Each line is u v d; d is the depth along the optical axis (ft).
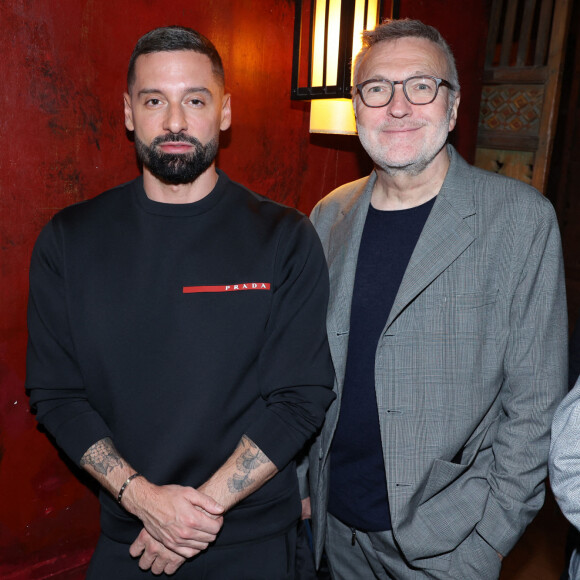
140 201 4.56
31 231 5.19
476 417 4.40
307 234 4.70
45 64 5.00
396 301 4.40
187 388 4.33
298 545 5.13
